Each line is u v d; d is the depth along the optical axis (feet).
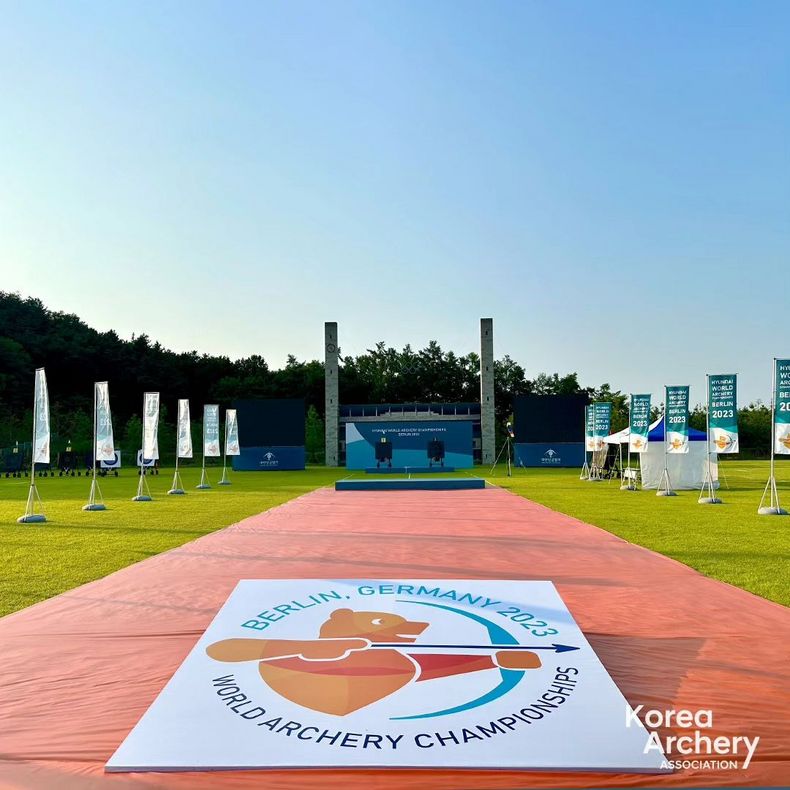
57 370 206.08
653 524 41.96
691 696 13.91
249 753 11.40
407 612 18.03
